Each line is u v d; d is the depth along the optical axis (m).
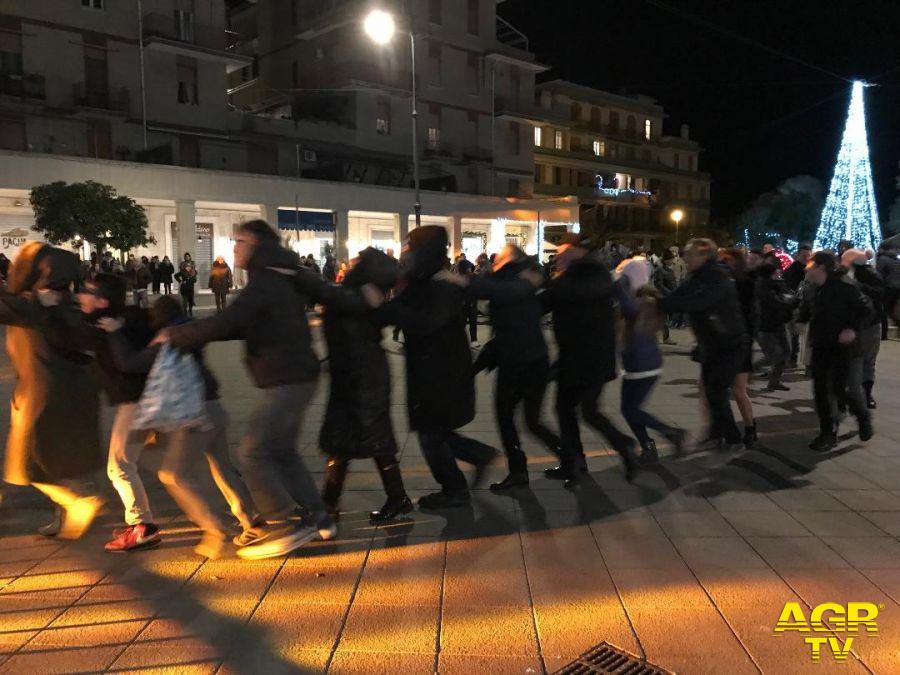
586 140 56.91
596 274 4.77
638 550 4.01
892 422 7.11
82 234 21.83
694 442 6.30
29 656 2.94
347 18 37.19
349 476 5.43
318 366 3.97
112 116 28.78
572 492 5.01
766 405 7.91
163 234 29.25
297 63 40.81
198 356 4.05
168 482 3.96
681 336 15.31
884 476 5.34
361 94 37.31
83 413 4.04
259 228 3.78
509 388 4.89
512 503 4.80
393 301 4.20
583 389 4.95
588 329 4.86
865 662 2.91
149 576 3.72
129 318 4.01
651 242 64.12
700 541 4.13
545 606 3.37
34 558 3.96
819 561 3.85
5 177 23.84
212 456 4.10
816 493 4.97
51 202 21.73
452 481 4.64
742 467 5.57
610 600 3.42
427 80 40.06
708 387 5.61
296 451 4.05
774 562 3.84
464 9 41.38
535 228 43.09
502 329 4.80
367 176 37.38
